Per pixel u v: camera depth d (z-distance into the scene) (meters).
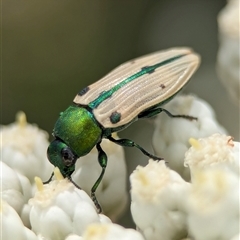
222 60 0.11
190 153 0.09
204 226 0.09
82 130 0.09
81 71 0.14
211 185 0.09
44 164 0.10
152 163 0.09
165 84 0.10
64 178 0.09
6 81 0.14
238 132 0.12
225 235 0.09
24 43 0.14
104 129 0.10
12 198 0.09
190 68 0.10
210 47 0.14
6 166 0.09
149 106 0.10
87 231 0.09
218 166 0.09
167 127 0.10
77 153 0.09
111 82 0.10
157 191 0.09
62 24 0.14
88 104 0.10
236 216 0.09
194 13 0.14
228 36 0.11
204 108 0.10
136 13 0.14
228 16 0.11
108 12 0.14
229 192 0.09
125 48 0.14
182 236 0.09
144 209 0.09
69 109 0.10
